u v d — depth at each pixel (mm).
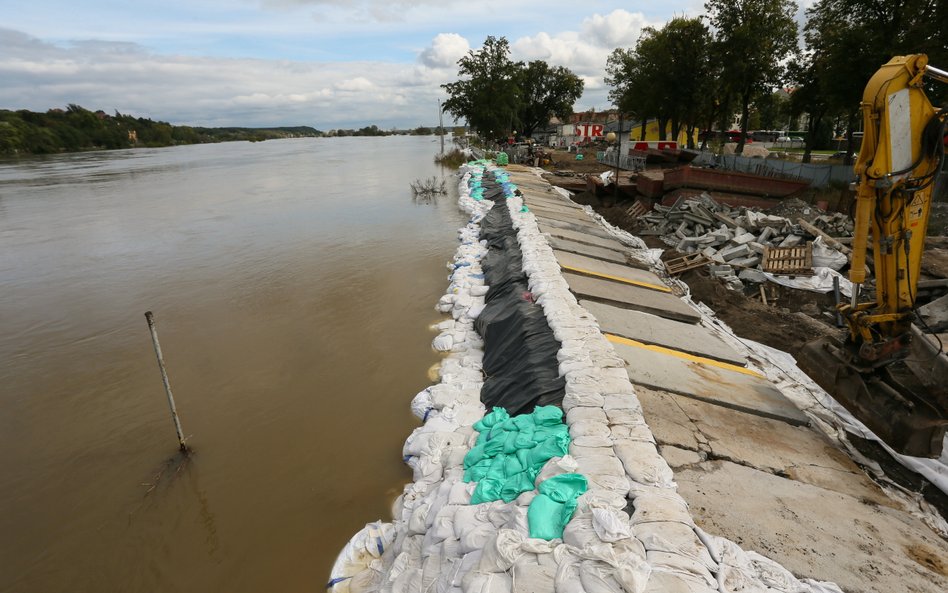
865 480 5617
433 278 14250
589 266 12648
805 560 4227
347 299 12828
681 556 3791
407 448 6797
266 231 20828
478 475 5363
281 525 5961
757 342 9523
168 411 8203
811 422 6719
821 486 5410
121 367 9656
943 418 5207
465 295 11844
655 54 34625
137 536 5871
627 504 4484
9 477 6812
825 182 18766
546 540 4066
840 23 17734
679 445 5734
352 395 8547
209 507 6246
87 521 6082
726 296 11375
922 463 5695
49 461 7105
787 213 15336
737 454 5746
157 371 9484
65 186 38562
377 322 11383
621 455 5094
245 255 17203
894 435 5484
